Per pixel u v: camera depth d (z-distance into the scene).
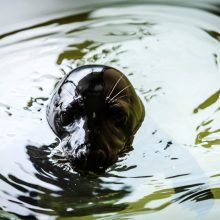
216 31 9.49
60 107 6.66
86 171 5.98
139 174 6.03
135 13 10.26
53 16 10.22
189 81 8.05
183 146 6.60
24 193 5.72
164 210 5.45
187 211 5.43
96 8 10.53
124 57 8.70
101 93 6.52
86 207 5.49
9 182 5.91
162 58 8.67
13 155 6.38
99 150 6.04
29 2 10.83
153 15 10.16
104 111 6.39
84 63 8.51
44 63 8.55
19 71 8.38
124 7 10.55
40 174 6.00
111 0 10.88
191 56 8.71
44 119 7.11
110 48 8.98
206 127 7.02
